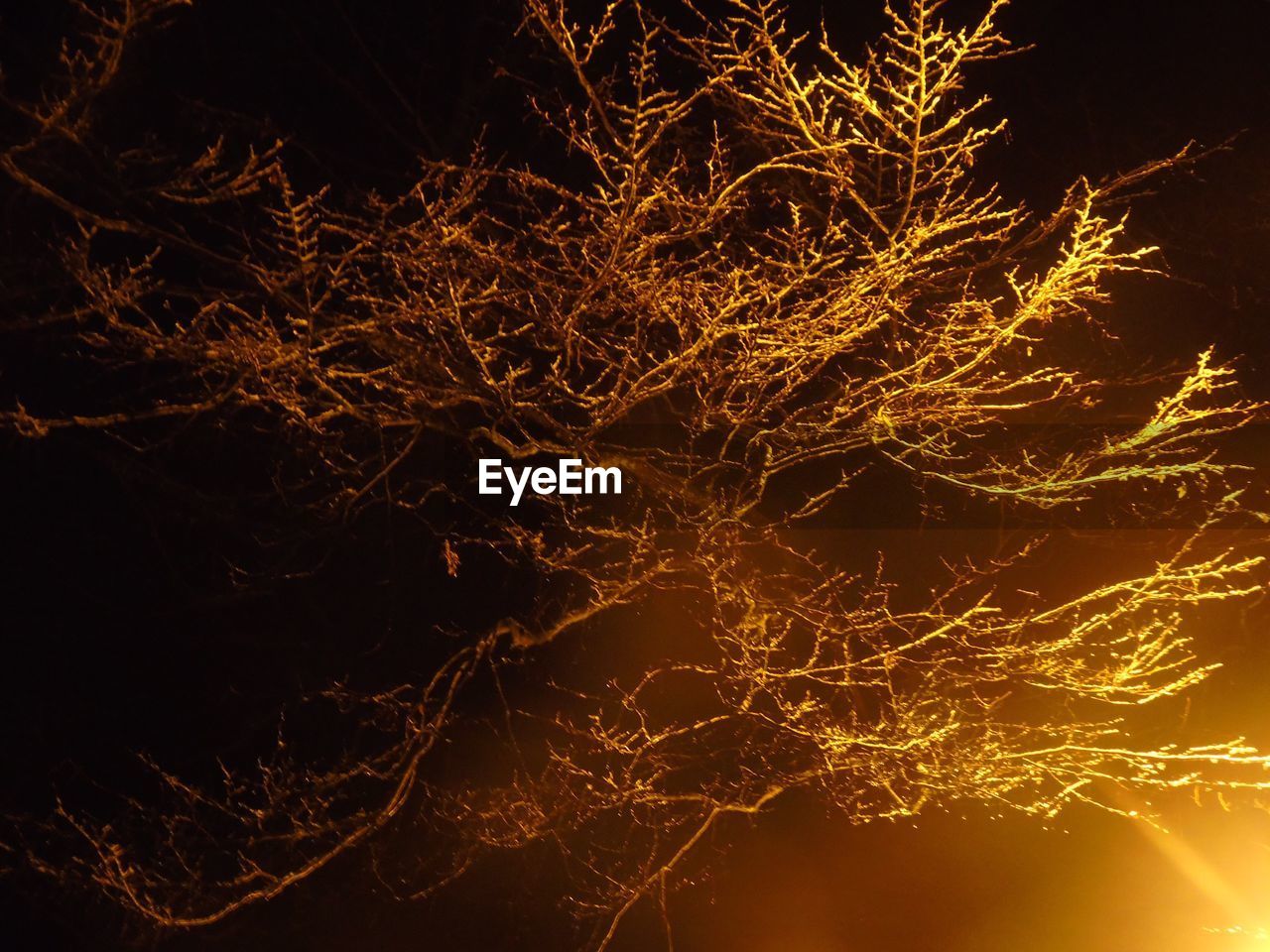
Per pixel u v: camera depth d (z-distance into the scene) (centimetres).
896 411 566
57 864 792
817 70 499
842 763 607
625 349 553
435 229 538
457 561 622
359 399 638
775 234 697
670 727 747
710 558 602
